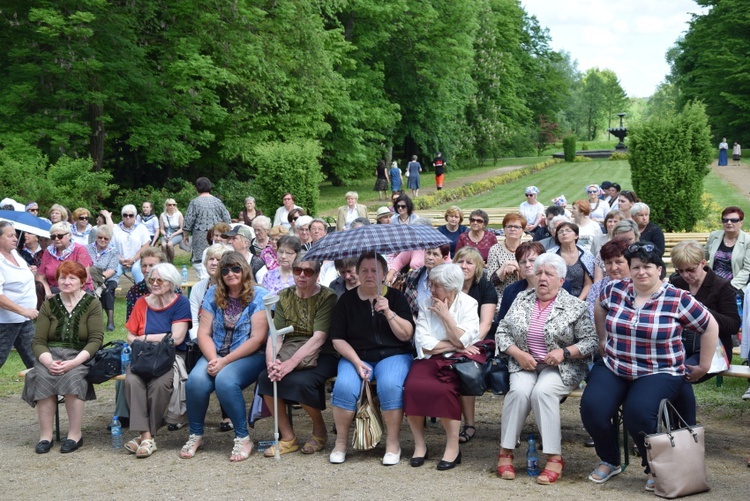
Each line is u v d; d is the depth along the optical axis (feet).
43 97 75.66
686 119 59.00
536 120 242.17
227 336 22.36
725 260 29.43
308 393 21.16
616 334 18.79
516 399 19.35
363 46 119.85
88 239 41.11
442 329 20.99
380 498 17.97
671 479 17.30
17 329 27.07
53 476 20.16
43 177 64.64
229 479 19.63
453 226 32.83
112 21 77.41
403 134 142.20
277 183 70.59
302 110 99.35
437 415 19.80
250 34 88.84
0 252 26.94
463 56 135.44
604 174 144.87
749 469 19.17
